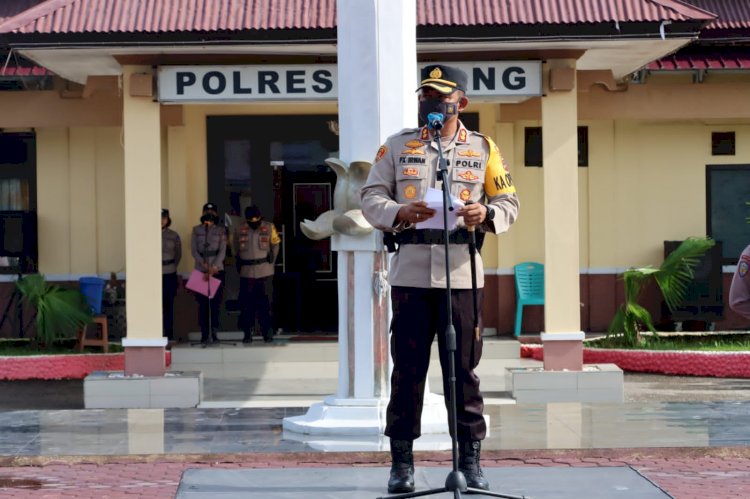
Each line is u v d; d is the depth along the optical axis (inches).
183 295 765.3
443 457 385.1
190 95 585.3
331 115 780.0
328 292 776.9
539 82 591.5
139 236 590.2
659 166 812.0
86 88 661.9
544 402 578.2
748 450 394.0
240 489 335.9
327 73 584.4
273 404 574.9
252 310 723.4
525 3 569.6
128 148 590.2
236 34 562.6
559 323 593.0
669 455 391.5
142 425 452.1
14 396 625.0
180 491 334.3
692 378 674.2
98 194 788.6
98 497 336.5
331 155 779.4
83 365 695.7
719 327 808.9
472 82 591.8
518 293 764.6
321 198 778.8
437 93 318.7
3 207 791.7
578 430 432.5
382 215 310.5
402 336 317.4
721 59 770.2
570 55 591.8
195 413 486.0
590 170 808.3
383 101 429.1
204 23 563.2
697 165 812.6
